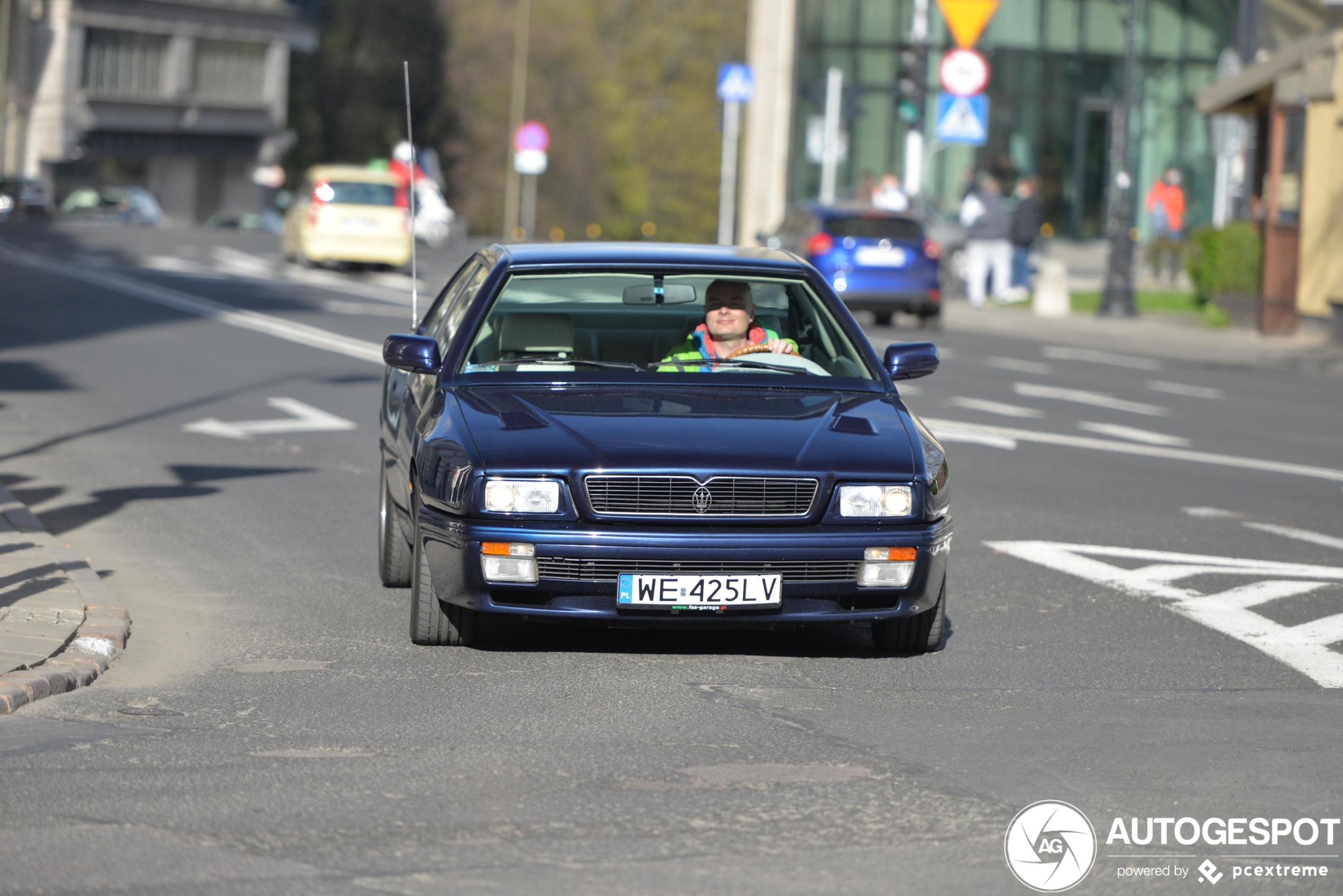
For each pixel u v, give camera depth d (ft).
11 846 42.91
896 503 61.87
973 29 284.20
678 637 67.92
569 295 71.97
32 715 55.06
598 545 60.34
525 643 66.18
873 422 65.21
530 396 66.49
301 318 213.46
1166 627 72.49
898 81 294.87
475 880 40.93
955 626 71.77
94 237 346.33
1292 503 107.65
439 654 64.49
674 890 40.47
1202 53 441.27
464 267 80.23
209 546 85.46
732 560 60.49
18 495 98.22
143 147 617.62
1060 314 268.82
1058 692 61.00
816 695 59.57
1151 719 57.57
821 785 49.11
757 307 74.08
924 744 53.72
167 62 624.59
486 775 49.47
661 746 52.70
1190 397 170.60
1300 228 232.73
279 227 643.86
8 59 593.01
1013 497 106.52
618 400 66.13
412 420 69.00
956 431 136.98
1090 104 437.58
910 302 248.11
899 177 430.20
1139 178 441.27
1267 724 57.31
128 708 56.18
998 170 358.64
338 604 73.26
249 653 64.23
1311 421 153.58
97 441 118.11
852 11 429.38
